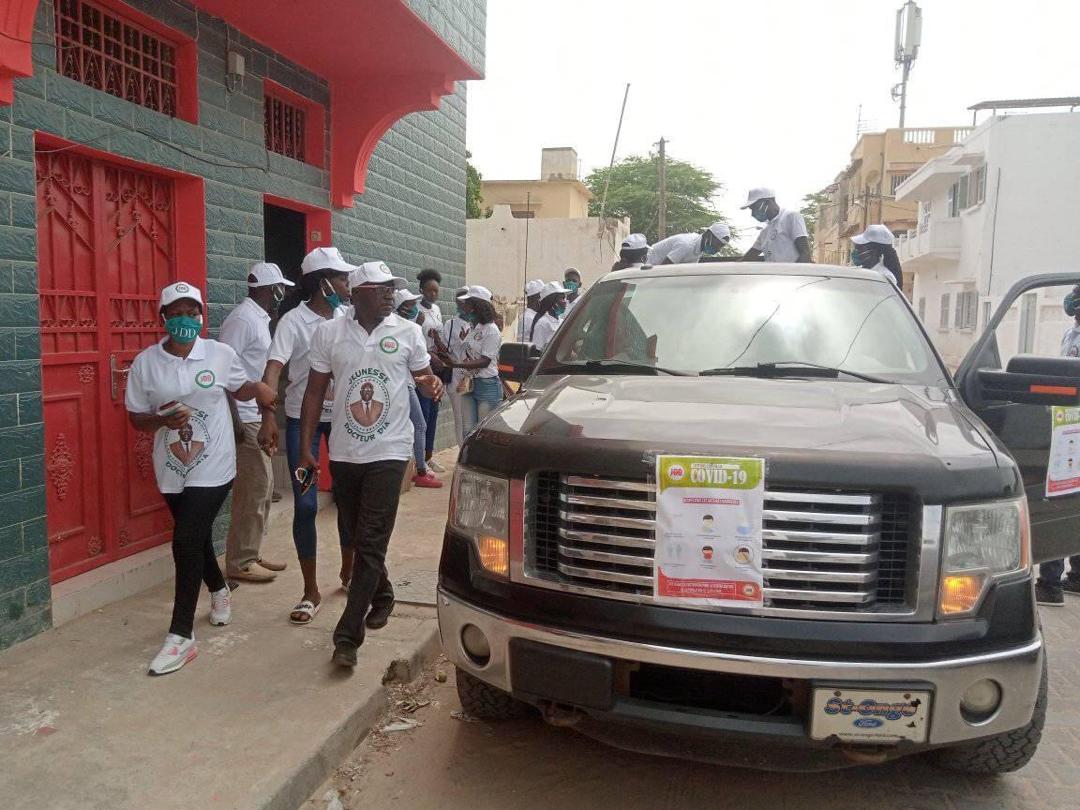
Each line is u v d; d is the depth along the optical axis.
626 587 2.66
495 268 25.88
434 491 7.75
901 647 2.49
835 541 2.52
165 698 3.53
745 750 2.76
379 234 7.85
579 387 3.49
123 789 2.88
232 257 5.50
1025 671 2.57
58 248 4.28
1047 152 24.95
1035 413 3.81
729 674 2.63
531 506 2.82
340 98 6.80
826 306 3.99
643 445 2.68
